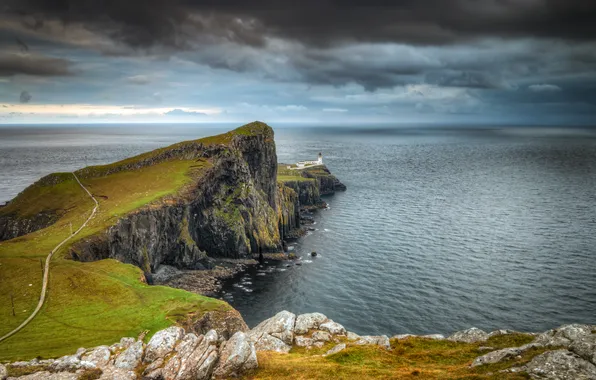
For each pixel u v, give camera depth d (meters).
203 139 184.62
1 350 57.88
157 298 81.62
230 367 39.28
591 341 35.62
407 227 172.38
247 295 112.62
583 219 175.50
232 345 41.31
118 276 90.62
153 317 72.62
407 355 45.31
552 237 151.25
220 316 76.38
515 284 111.25
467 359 42.47
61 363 40.75
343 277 121.94
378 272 124.00
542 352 36.88
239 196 157.00
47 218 137.50
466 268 123.62
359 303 104.31
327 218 197.00
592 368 32.25
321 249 150.62
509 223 172.38
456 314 96.50
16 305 74.38
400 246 147.62
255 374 39.12
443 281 114.88
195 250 136.88
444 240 151.88
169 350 42.25
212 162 165.50
